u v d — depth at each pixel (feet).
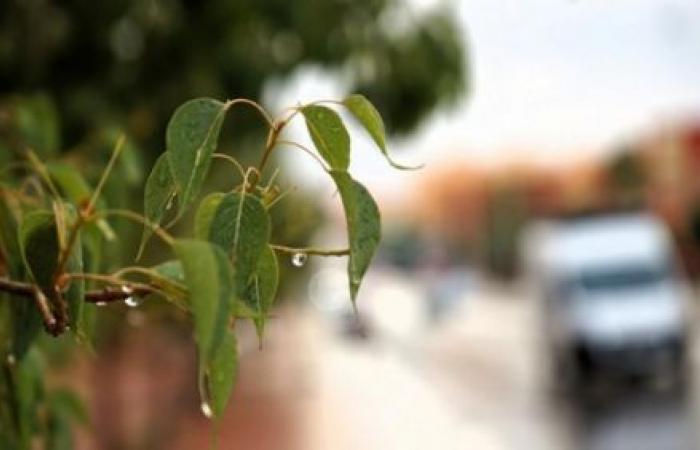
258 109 4.47
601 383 67.87
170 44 20.45
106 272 7.96
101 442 35.94
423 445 51.24
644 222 74.84
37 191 7.21
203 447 47.06
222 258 3.84
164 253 10.95
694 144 164.25
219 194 4.36
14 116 9.49
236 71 20.83
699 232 146.41
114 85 20.34
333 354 96.22
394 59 21.08
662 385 67.41
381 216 4.54
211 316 3.78
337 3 21.12
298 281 45.52
